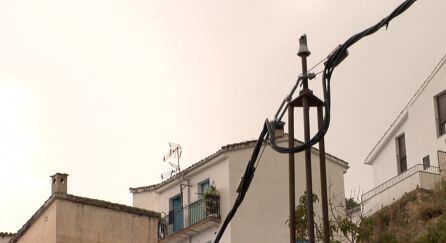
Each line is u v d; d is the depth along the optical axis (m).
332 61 15.13
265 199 41.41
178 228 43.06
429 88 44.28
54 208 27.09
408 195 38.91
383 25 14.38
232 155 41.81
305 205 25.06
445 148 42.59
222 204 41.50
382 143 47.34
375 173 48.06
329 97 15.34
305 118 17.28
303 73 17.33
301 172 42.25
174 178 44.12
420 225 35.28
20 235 28.75
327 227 17.42
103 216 27.77
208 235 41.59
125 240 27.92
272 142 16.34
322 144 17.69
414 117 44.97
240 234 40.72
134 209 28.44
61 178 28.20
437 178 39.94
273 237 40.91
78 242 26.97
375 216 38.53
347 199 43.00
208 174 42.84
